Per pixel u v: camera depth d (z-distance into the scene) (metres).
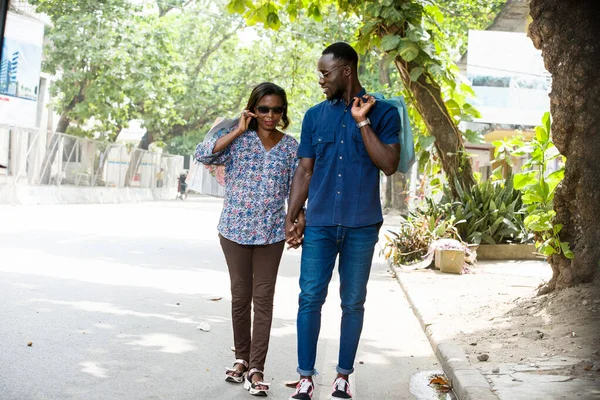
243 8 11.94
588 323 6.38
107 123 33.53
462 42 30.09
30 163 27.14
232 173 5.22
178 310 7.91
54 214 22.59
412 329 7.55
